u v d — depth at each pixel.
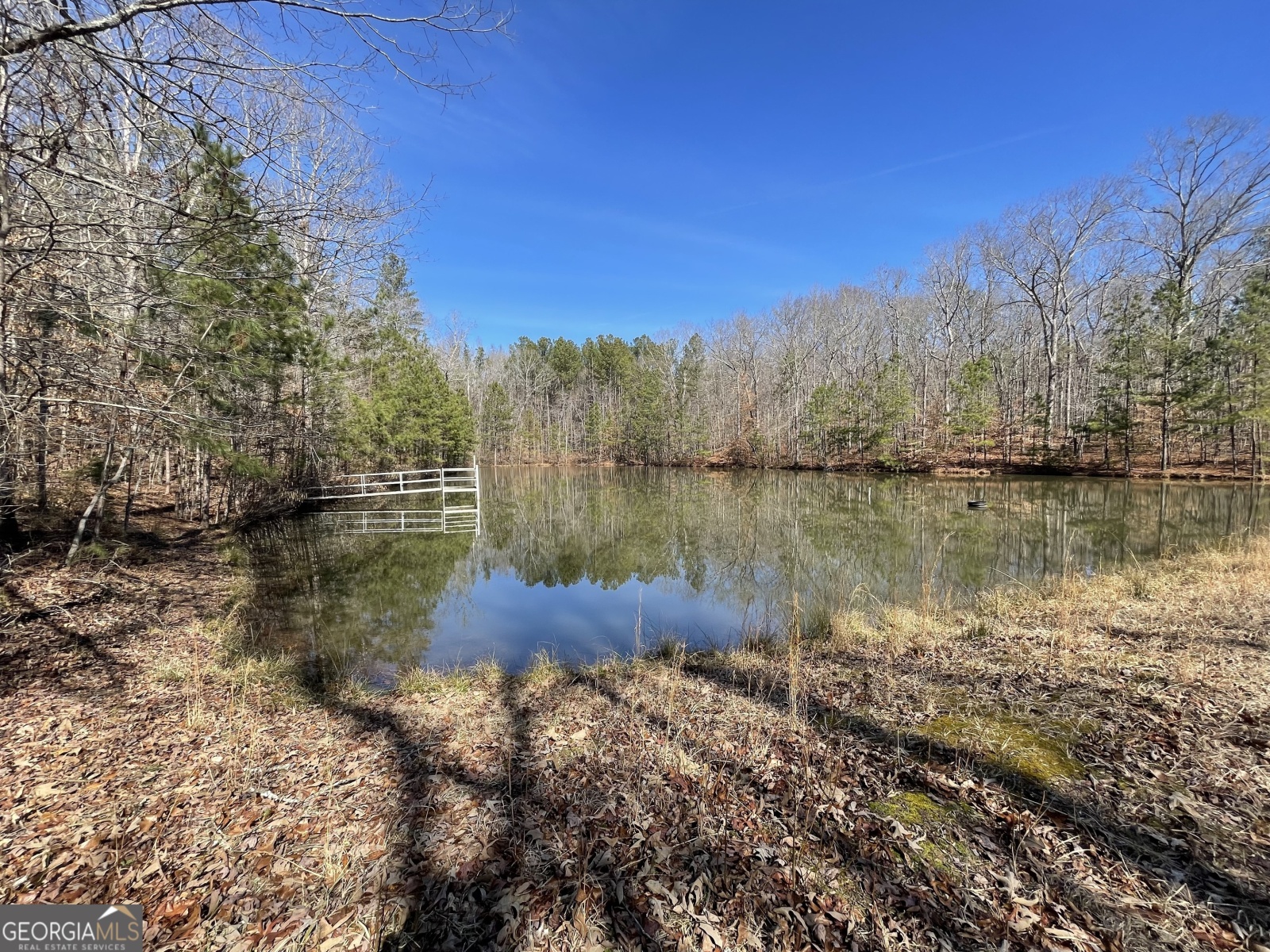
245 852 2.66
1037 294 32.88
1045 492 21.31
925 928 2.08
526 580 11.21
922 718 3.88
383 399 21.80
